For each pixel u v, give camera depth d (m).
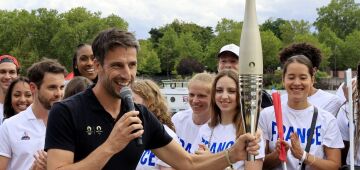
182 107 15.27
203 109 5.79
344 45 78.31
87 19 79.75
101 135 3.18
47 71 4.78
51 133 3.12
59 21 77.88
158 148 3.69
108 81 3.12
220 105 5.11
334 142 5.22
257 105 3.31
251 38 3.22
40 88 4.80
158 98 5.19
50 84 4.78
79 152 3.16
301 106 5.32
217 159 3.61
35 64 4.91
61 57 76.06
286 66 5.36
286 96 5.95
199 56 79.00
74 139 3.15
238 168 4.86
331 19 100.25
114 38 3.09
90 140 3.16
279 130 4.65
